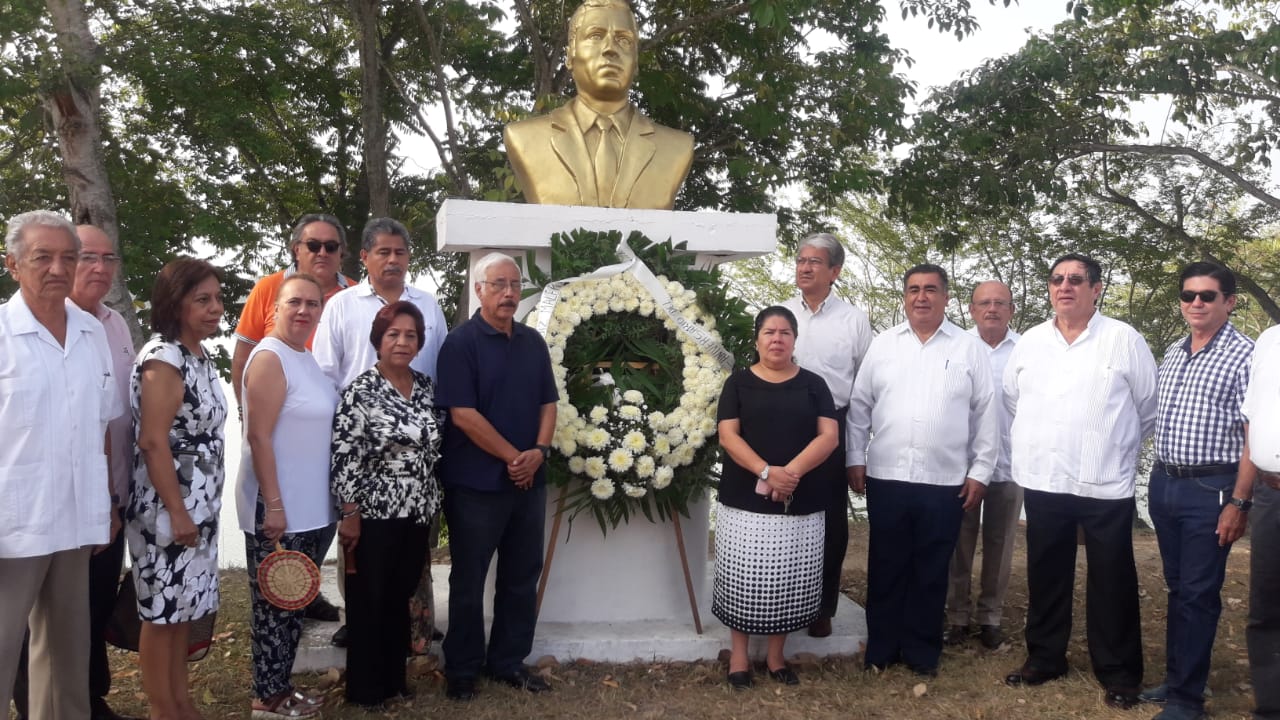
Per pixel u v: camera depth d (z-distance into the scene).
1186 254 13.58
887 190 12.27
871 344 4.34
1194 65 11.34
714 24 11.36
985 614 4.64
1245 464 3.53
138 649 3.24
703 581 4.64
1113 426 3.83
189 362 3.14
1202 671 3.66
